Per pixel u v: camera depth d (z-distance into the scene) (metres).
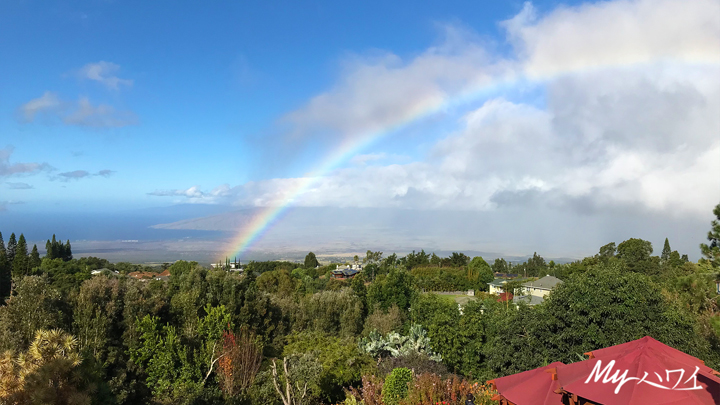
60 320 18.27
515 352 20.41
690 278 19.33
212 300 28.53
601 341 16.81
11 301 17.41
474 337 27.03
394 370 14.10
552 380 9.95
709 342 18.02
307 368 17.62
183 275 31.50
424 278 90.88
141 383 19.09
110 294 21.59
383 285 41.72
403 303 40.22
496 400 11.81
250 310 30.00
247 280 32.50
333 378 18.44
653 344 9.80
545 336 19.05
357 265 142.12
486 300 31.84
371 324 34.62
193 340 22.19
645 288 17.12
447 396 12.34
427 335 27.81
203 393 18.11
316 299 38.25
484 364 25.97
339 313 37.22
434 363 20.30
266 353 27.66
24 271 72.62
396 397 13.41
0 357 6.38
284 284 62.59
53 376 6.24
